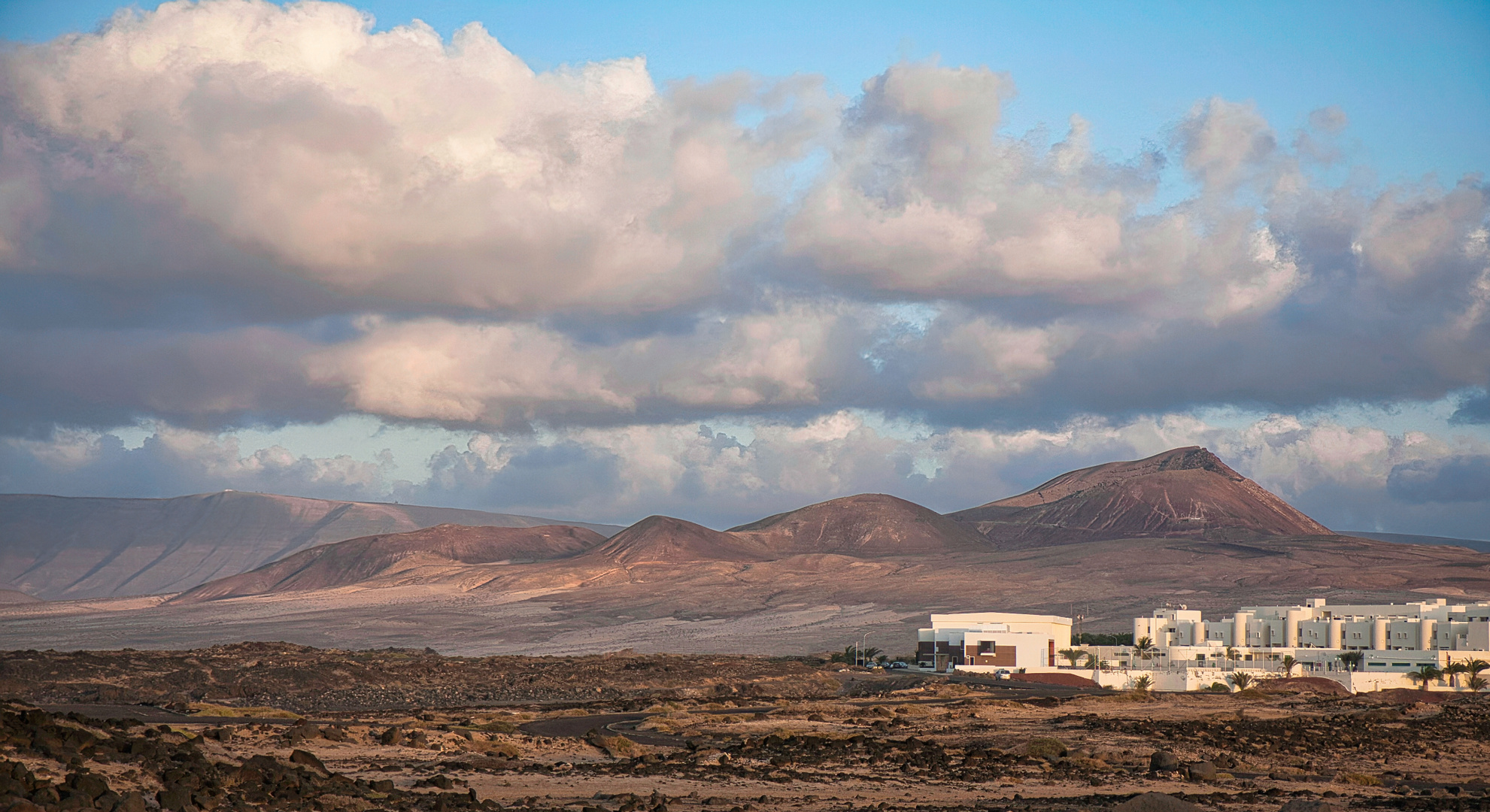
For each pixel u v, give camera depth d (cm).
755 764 6644
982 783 6112
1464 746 9300
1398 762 8212
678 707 12538
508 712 11450
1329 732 9725
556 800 4734
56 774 3538
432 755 6197
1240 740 8912
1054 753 7588
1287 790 6078
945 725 10150
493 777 5422
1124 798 5356
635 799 4659
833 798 5219
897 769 6575
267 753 5438
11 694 14462
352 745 6328
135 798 3325
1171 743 8612
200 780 3834
